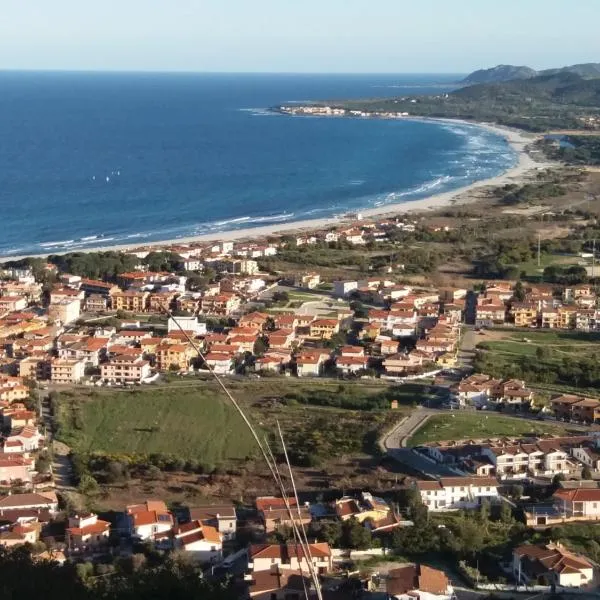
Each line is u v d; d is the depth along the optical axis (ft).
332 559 383.04
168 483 492.13
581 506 437.17
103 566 376.27
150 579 306.96
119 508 456.04
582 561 372.99
